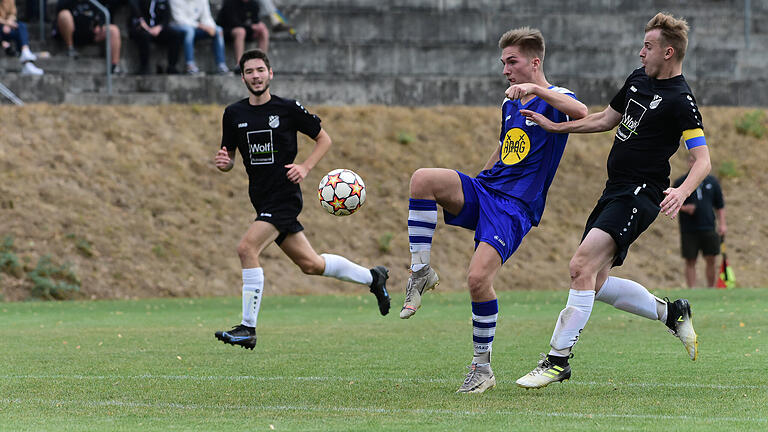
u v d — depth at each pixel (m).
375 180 63.75
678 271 60.06
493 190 20.17
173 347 28.38
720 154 70.69
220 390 19.73
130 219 56.28
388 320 37.19
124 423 15.82
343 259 27.56
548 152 20.16
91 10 70.56
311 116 26.45
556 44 81.75
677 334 21.84
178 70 70.81
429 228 20.02
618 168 20.11
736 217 65.25
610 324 34.09
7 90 65.50
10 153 58.25
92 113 63.34
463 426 15.31
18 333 32.75
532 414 16.55
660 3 86.00
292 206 26.33
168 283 53.09
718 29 84.62
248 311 25.03
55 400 18.45
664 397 18.52
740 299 44.41
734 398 18.28
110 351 27.28
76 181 57.66
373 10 82.12
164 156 61.47
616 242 19.55
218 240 56.72
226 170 26.64
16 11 76.25
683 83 19.62
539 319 36.78
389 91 72.31
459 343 28.98
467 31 81.06
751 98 78.00
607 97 76.19
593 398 18.47
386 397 18.72
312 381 21.09
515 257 59.16
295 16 78.81
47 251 52.41
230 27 71.62
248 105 26.23
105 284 51.81
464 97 73.69
